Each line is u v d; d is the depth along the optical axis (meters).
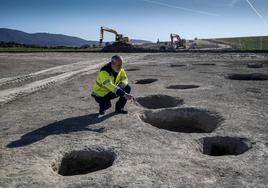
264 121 7.59
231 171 4.92
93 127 7.43
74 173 5.82
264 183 4.54
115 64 7.88
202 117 8.62
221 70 17.92
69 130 7.29
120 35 46.03
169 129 8.55
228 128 7.05
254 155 5.53
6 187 4.64
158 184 4.55
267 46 60.56
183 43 52.78
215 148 6.47
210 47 61.50
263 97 10.46
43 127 7.66
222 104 9.38
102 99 8.29
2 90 13.06
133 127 7.28
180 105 9.45
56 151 5.98
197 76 15.77
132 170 5.01
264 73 16.25
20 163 5.48
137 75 16.83
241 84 13.17
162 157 5.50
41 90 13.23
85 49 50.94
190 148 5.98
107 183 4.64
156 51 41.59
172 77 15.66
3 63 25.11
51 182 4.76
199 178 4.70
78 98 11.13
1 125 8.06
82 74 18.08
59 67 21.78
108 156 5.93
